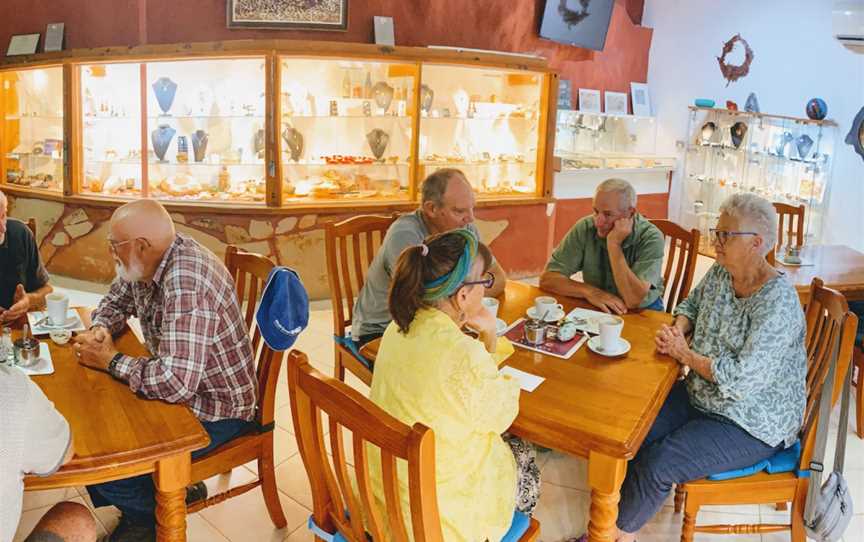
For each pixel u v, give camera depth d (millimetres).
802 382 1977
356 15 5035
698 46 6793
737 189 6289
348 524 1607
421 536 1294
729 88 6520
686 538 2000
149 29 4875
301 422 1517
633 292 2502
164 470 1556
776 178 5926
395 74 4910
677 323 2260
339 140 4965
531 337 2123
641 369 1956
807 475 1923
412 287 1551
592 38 6332
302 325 1988
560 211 6359
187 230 4707
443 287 1530
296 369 1464
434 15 5305
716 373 1915
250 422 2121
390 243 2459
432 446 1238
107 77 4883
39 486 1417
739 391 1896
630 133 7168
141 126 4875
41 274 2695
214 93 4773
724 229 1934
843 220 5551
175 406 1703
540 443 1668
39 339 2041
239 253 2301
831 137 5582
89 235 4969
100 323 2105
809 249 3820
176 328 1779
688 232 2924
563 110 6465
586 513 2180
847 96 5465
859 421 2977
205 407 1998
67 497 2414
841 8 3281
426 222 2514
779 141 5863
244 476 2604
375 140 5000
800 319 1936
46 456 1356
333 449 1439
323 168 4895
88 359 1840
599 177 6543
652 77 7289
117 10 4906
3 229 2303
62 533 1516
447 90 5074
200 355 1781
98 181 5027
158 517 1616
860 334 2967
